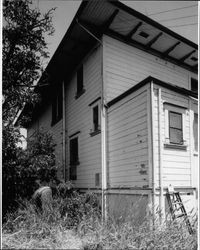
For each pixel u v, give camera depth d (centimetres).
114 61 981
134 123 783
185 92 799
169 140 746
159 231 495
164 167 720
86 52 1091
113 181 872
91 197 798
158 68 1121
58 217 556
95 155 964
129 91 808
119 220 534
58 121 1386
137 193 738
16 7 821
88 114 1044
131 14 906
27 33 839
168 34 1012
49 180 896
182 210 696
